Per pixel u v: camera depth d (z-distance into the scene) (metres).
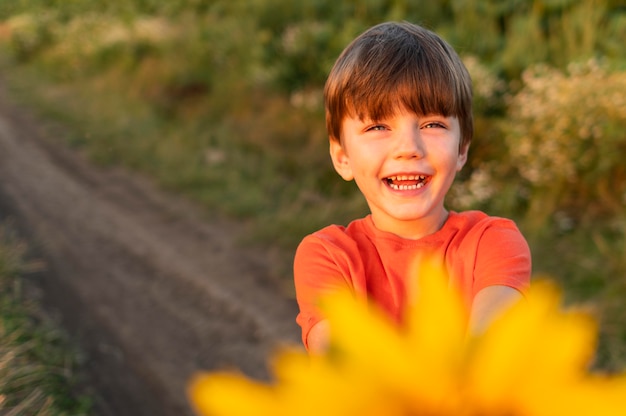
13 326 3.28
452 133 1.20
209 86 9.83
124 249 5.34
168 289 4.64
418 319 0.20
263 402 0.18
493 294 1.17
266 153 7.27
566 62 6.10
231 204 6.19
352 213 5.50
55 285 4.41
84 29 14.30
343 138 1.26
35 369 2.88
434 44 1.22
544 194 4.95
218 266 5.03
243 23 10.44
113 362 3.55
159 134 8.60
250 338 4.00
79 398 2.98
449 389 0.19
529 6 7.21
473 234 1.32
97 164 7.81
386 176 1.19
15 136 8.98
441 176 1.19
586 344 0.18
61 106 10.35
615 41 6.11
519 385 0.18
